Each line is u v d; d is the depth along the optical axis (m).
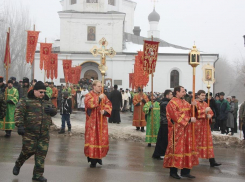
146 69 13.70
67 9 41.34
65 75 28.89
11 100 13.16
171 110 7.88
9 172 7.75
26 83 15.90
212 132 16.20
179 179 7.80
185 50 42.66
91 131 8.66
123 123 20.28
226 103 16.84
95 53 9.70
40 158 7.09
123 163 9.48
